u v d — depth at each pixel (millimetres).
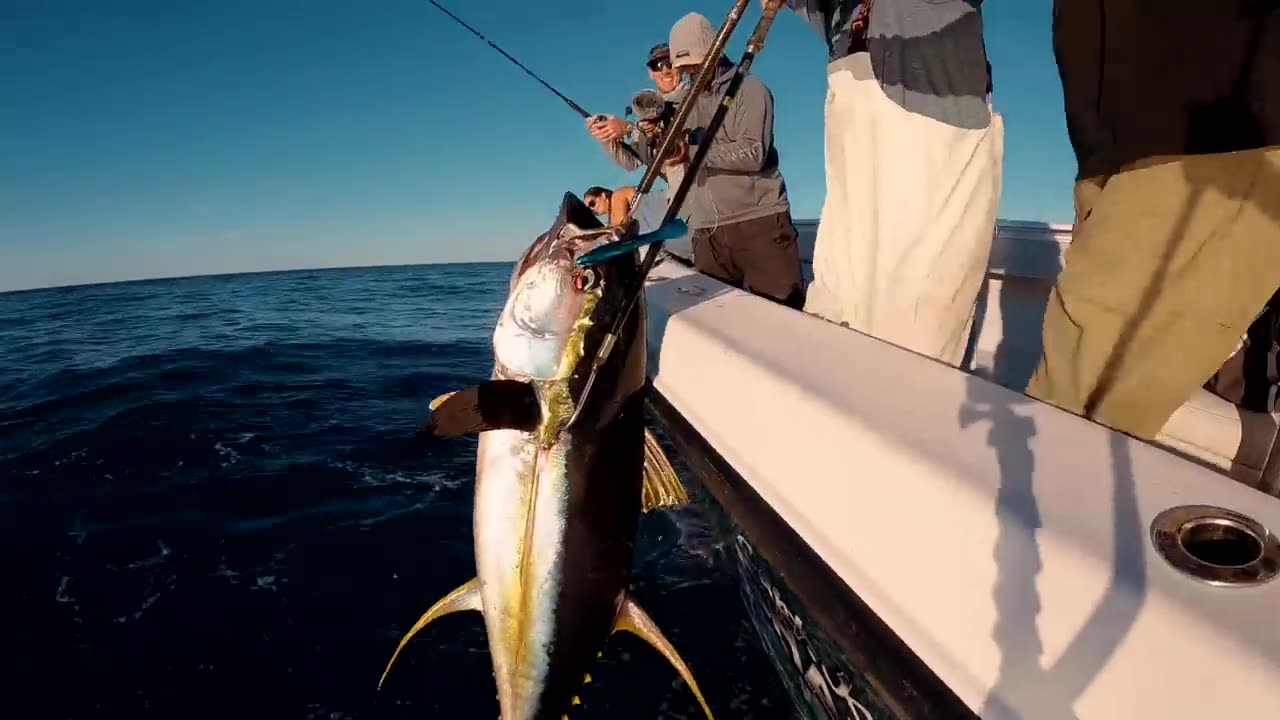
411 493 4875
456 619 3525
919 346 2551
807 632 1813
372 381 8078
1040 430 1352
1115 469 1193
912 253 2463
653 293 3014
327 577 3889
